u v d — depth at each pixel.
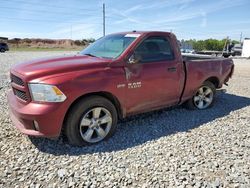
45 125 3.40
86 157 3.48
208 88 5.83
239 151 3.74
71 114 3.61
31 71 3.52
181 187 2.86
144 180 2.97
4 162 3.28
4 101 5.98
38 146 3.74
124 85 4.04
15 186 2.82
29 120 3.43
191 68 5.20
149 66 4.39
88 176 3.04
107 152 3.64
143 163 3.34
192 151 3.71
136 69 4.20
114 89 3.92
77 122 3.66
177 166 3.28
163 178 3.02
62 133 4.03
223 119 5.22
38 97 3.40
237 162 3.42
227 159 3.50
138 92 4.27
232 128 4.70
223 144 3.98
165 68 4.63
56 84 3.38
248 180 3.01
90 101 3.71
